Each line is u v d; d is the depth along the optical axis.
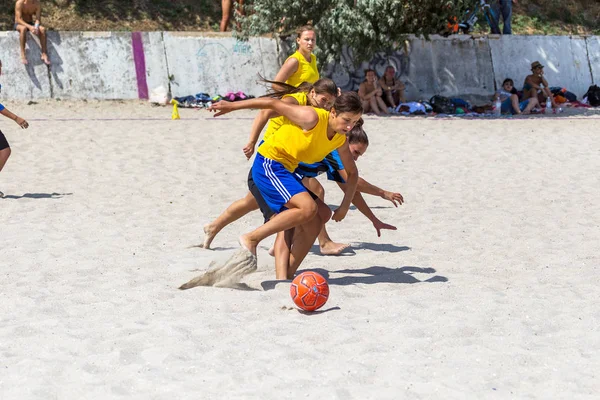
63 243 6.95
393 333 4.57
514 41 20.56
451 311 5.02
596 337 4.54
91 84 17.77
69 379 3.89
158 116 16.44
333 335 4.52
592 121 17.06
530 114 18.50
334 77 18.83
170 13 21.75
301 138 5.37
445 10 18.64
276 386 3.78
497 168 11.46
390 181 10.44
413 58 19.39
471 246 7.06
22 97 17.30
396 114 17.83
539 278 5.93
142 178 10.36
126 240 7.11
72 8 20.84
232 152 12.54
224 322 4.72
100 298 5.27
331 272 6.18
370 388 3.78
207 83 18.47
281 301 5.21
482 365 4.09
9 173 10.62
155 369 4.01
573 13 25.30
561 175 10.93
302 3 18.02
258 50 18.83
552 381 3.88
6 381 3.86
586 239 7.33
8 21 19.86
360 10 17.19
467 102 18.95
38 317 4.86
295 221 5.39
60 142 13.00
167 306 5.09
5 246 6.82
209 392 3.72
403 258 6.63
